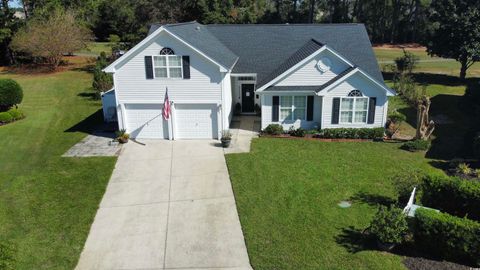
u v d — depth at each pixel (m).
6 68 51.25
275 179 19.73
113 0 69.94
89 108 33.81
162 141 25.50
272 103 26.06
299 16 75.50
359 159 22.22
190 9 56.47
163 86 24.61
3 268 11.34
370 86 24.88
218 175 20.42
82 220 16.61
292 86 25.91
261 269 13.20
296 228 15.40
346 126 25.94
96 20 70.69
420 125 23.95
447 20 40.75
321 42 29.17
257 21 69.81
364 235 14.59
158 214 17.00
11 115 30.52
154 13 52.94
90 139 26.23
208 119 25.42
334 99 25.27
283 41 30.77
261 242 14.63
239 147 24.19
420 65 52.38
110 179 20.31
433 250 13.33
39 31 46.78
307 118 26.28
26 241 15.14
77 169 21.52
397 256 13.35
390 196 17.72
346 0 77.31
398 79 39.00
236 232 15.46
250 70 28.42
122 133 25.22
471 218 14.86
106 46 66.50
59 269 13.60
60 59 51.81
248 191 18.59
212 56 24.33
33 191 19.17
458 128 27.48
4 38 51.22
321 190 18.47
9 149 24.81
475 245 12.47
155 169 21.36
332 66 25.42
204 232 15.58
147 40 23.42
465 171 19.64
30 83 43.25
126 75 24.47
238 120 29.69
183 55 23.83
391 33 73.94
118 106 25.17
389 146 24.28
